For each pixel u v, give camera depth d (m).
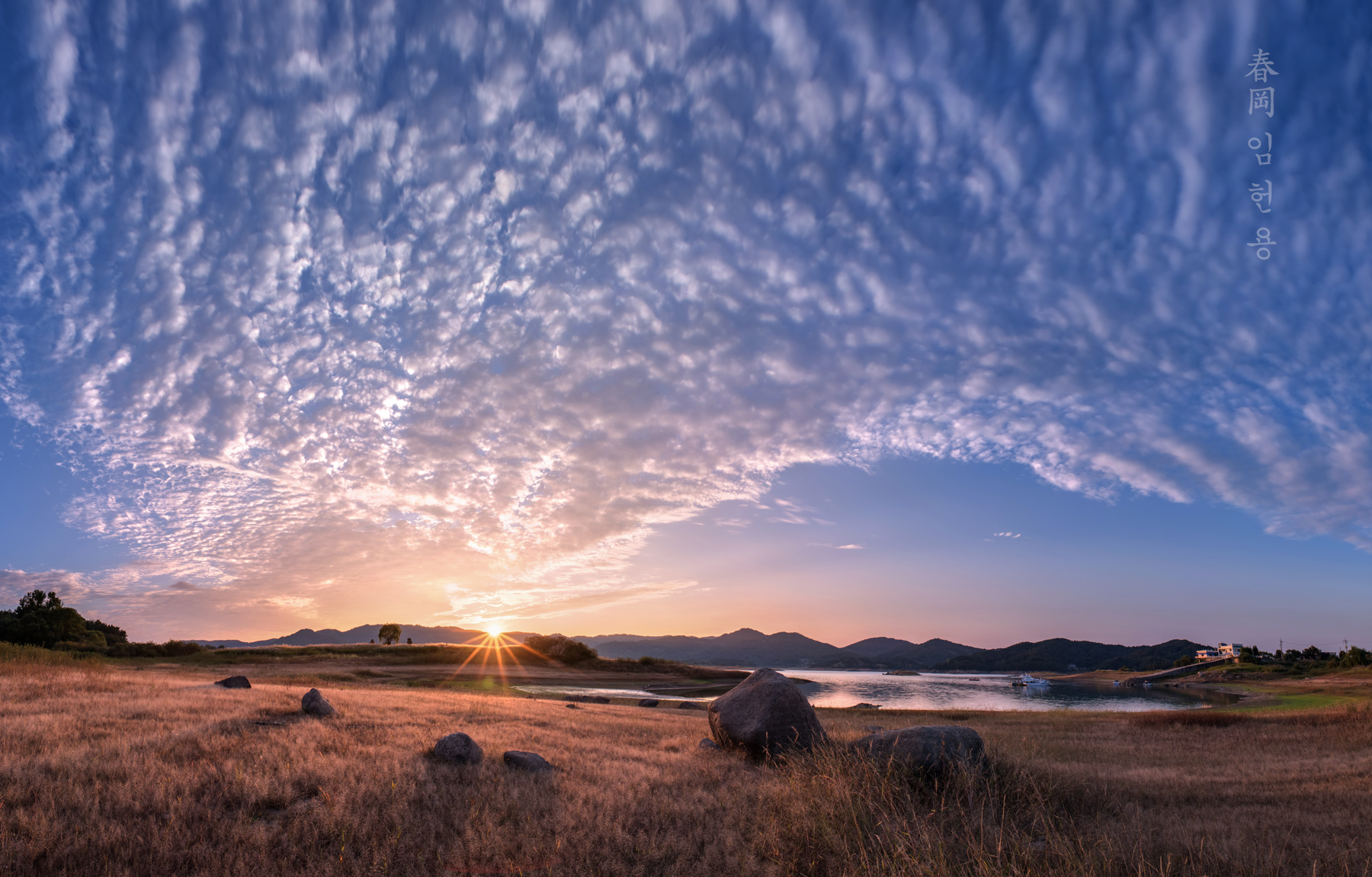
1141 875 6.82
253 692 20.30
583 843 7.66
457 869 6.77
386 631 114.12
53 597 80.19
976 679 173.50
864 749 11.96
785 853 7.75
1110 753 18.23
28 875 5.95
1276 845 8.70
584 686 65.31
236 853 6.61
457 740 11.95
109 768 9.03
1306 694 59.19
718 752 15.30
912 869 6.80
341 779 9.43
